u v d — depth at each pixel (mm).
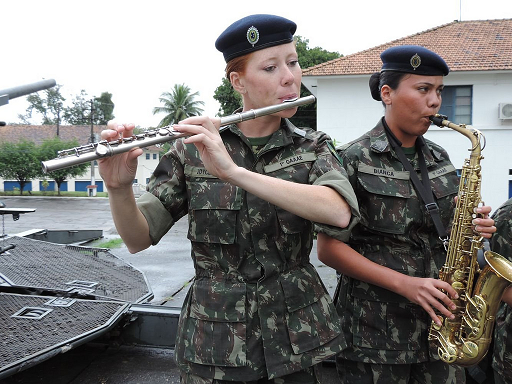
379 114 17828
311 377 1827
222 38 1822
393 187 2383
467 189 2322
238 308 1769
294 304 1812
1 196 37594
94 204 28672
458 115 17359
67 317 3291
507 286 2182
